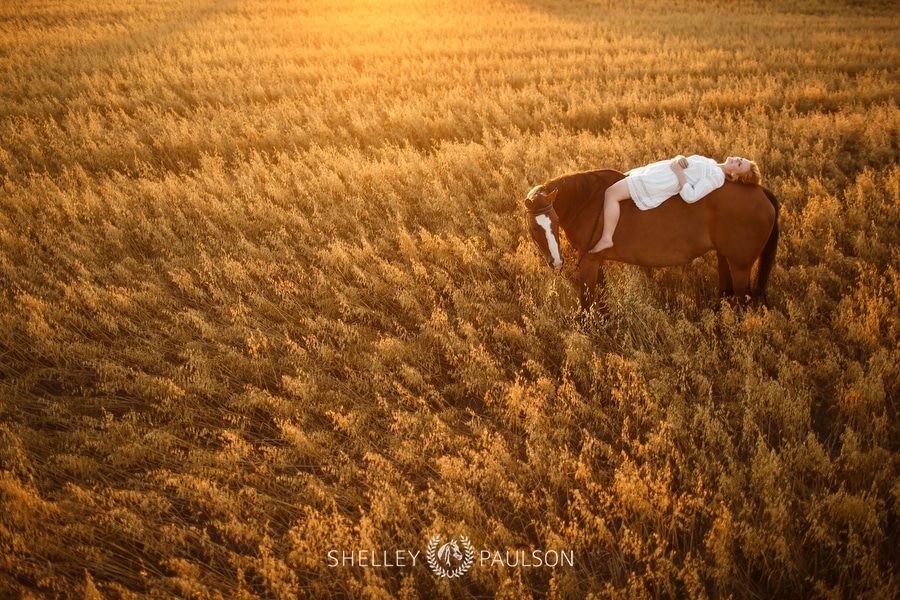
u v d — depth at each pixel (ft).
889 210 23.40
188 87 47.85
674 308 19.12
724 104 40.40
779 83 43.42
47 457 15.10
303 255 23.98
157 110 41.81
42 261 23.41
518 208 26.23
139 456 14.82
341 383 17.11
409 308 20.26
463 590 11.58
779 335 16.92
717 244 17.51
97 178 32.09
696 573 10.68
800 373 15.74
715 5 90.12
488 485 13.21
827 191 26.21
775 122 35.29
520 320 19.67
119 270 22.04
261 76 50.19
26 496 12.66
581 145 32.01
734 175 16.96
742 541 12.13
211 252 23.89
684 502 12.90
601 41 61.11
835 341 17.76
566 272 20.99
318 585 11.73
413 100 41.88
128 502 13.73
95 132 36.81
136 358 18.19
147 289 21.85
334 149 33.22
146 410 17.06
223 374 17.83
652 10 87.04
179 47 60.70
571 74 49.42
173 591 11.82
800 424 14.20
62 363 18.83
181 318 20.20
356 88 46.80
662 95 42.96
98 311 20.17
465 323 18.31
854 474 13.04
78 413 16.84
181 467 14.76
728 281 19.45
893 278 18.33
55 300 21.09
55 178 31.68
